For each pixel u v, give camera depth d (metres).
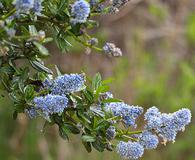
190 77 2.85
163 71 2.92
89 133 1.14
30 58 1.14
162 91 2.82
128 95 2.77
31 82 1.16
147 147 1.13
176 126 1.12
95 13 1.16
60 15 1.13
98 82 1.16
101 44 2.81
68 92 1.11
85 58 2.81
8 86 1.14
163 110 2.83
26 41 1.10
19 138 2.72
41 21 1.14
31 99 1.12
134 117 1.14
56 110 1.07
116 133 1.15
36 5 1.07
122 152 1.11
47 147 2.69
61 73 1.24
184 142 2.77
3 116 2.69
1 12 1.11
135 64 2.86
